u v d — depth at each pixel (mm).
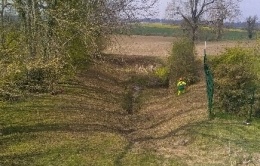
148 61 38500
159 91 25641
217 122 15422
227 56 18828
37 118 16719
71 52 21781
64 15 18938
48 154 12773
